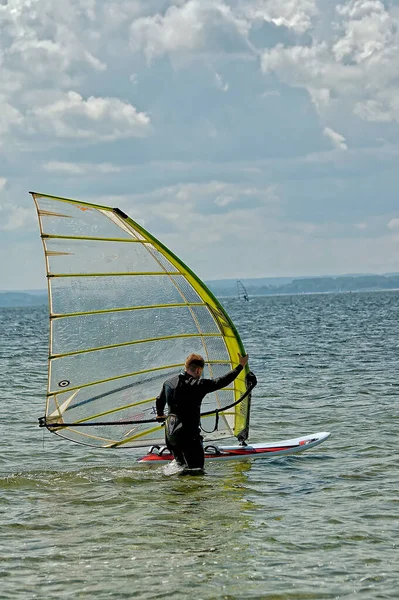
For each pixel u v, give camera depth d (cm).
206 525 1723
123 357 2325
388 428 2802
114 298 2281
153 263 2302
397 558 1495
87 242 2205
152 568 1467
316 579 1402
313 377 4325
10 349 7294
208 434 2498
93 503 1922
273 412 3231
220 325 2383
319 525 1703
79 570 1463
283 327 10231
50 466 2341
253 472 2223
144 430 2438
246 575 1425
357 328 9250
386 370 4522
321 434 2580
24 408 3469
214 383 2208
